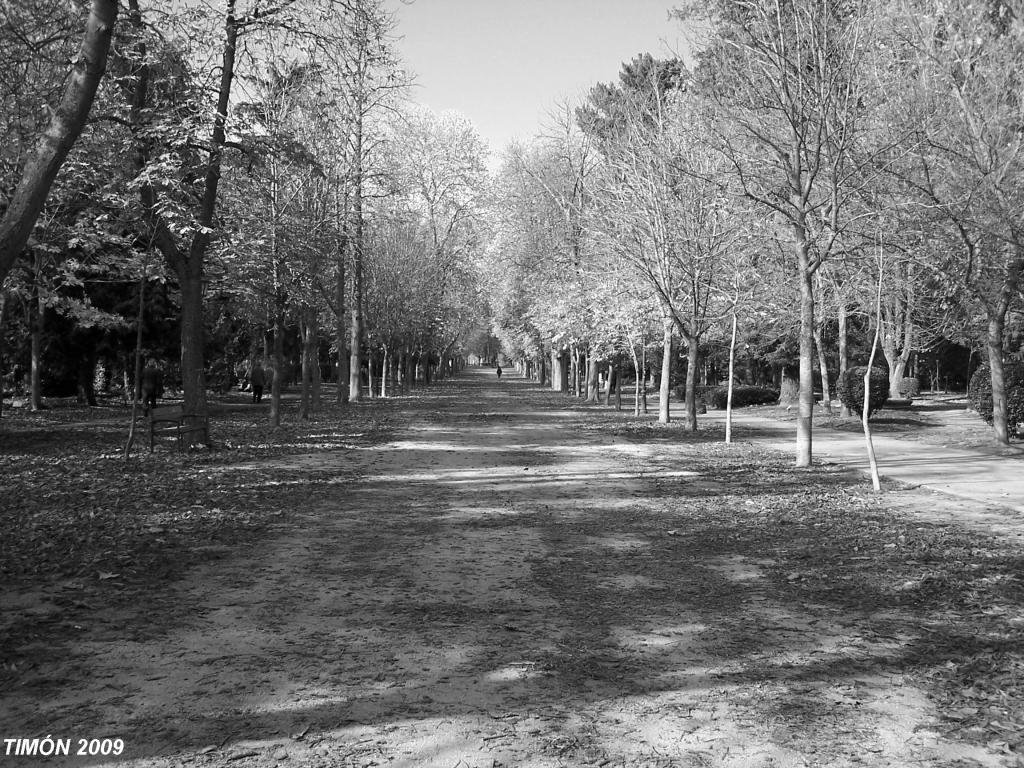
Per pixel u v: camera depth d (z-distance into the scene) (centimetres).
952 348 5316
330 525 999
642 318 2988
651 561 830
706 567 807
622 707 456
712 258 2325
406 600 674
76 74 754
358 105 2375
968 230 1767
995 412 1983
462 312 6097
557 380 6394
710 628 609
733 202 2050
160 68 1616
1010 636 594
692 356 2500
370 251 4156
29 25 1234
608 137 2836
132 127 1491
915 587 730
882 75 1772
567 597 691
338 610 642
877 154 1580
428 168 4559
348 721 431
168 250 1722
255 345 4616
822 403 3481
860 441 2183
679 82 2355
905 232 1762
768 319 2848
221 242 2175
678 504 1183
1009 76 1720
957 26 1728
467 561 819
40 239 2208
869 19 1593
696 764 389
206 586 711
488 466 1619
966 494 1284
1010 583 746
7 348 3400
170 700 456
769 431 2530
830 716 448
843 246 1770
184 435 1728
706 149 2152
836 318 3322
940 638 590
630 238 2541
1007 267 1856
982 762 395
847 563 825
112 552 813
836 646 570
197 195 1781
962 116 1712
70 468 1441
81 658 523
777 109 1614
